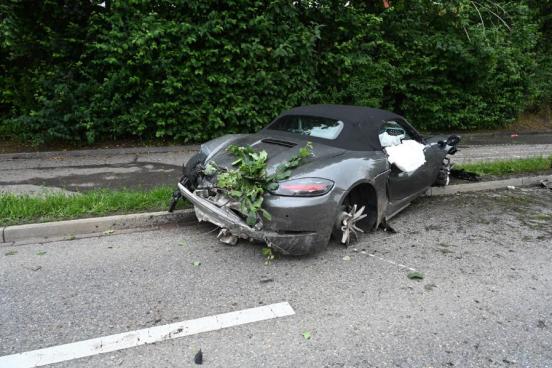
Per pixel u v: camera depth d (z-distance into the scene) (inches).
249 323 114.3
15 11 295.1
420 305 127.6
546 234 195.3
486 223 208.1
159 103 318.7
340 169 151.4
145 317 115.3
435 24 473.7
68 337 105.6
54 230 169.9
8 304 119.1
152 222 184.1
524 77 524.4
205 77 328.2
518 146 459.2
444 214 220.4
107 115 319.9
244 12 323.3
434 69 463.8
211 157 164.6
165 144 342.3
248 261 152.1
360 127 177.6
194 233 177.6
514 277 149.6
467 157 379.2
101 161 293.7
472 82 487.5
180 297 126.2
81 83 305.9
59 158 299.9
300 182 140.6
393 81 449.1
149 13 304.7
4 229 163.3
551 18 588.1
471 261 161.8
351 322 116.8
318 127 179.9
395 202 194.4
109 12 309.7
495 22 510.0
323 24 378.3
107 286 131.2
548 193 273.7
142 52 294.0
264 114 351.3
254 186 141.3
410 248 171.8
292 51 340.2
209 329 111.1
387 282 141.0
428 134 489.1
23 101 321.1
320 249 149.3
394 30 440.8
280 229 141.4
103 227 176.7
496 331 116.0
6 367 94.2
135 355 100.0
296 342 106.8
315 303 125.9
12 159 292.8
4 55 316.5
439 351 106.0
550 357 105.8
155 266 145.9
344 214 161.0
